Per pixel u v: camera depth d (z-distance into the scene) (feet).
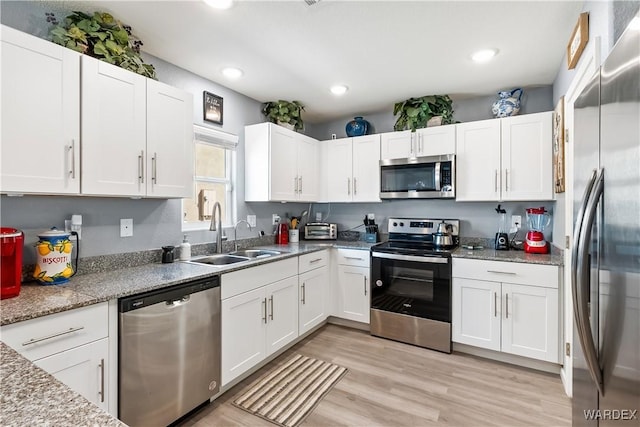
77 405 1.85
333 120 13.12
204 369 6.26
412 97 10.36
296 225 11.98
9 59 4.55
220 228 8.88
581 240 3.41
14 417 1.71
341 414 6.20
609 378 3.14
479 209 10.49
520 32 6.54
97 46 5.69
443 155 9.71
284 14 5.97
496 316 8.26
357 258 10.41
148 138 6.37
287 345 8.98
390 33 6.61
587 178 3.79
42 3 5.58
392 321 9.67
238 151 9.93
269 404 6.52
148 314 5.30
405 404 6.50
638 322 2.63
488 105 10.27
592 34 5.30
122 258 6.90
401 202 11.86
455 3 5.66
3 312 4.00
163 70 7.73
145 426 5.24
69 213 6.09
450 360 8.43
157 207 7.70
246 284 7.34
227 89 9.50
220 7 5.73
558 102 7.97
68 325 4.37
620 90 2.94
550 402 6.57
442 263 8.86
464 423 5.92
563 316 7.46
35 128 4.81
